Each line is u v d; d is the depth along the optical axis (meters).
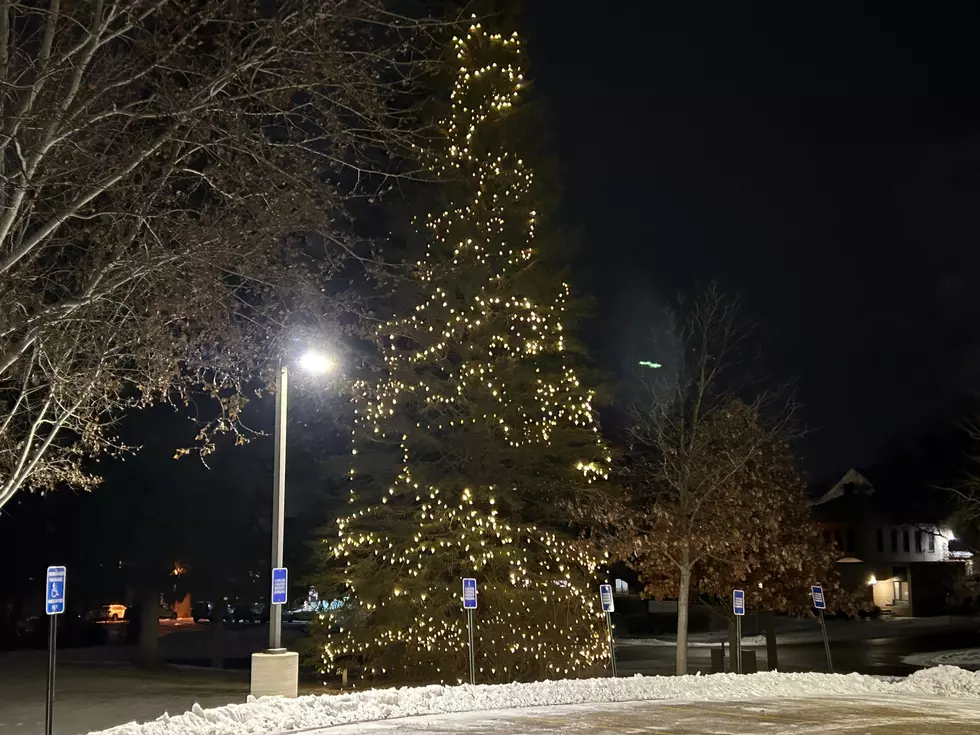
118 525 29.11
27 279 12.13
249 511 30.23
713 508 24.02
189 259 12.05
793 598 27.83
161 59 11.10
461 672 23.30
